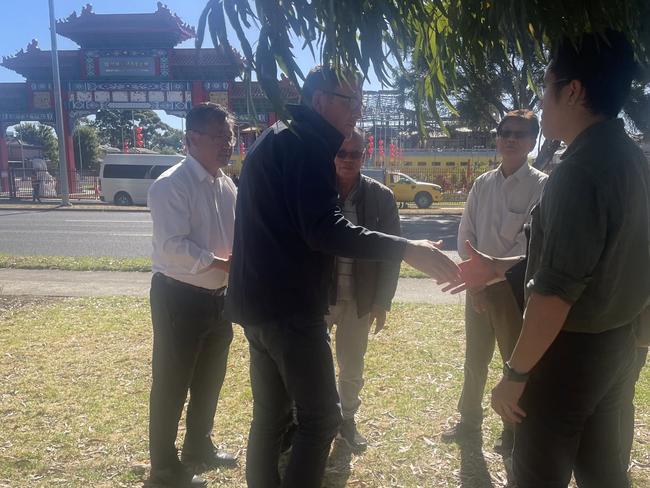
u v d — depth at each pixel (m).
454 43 1.82
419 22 1.74
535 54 1.75
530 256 1.87
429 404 3.88
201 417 3.09
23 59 32.34
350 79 1.67
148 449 3.29
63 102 32.78
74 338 5.33
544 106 1.83
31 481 2.94
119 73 31.86
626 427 2.28
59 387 4.16
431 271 1.96
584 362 1.78
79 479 2.96
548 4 1.57
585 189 1.62
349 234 1.96
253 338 2.33
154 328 2.83
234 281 2.28
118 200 27.50
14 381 4.27
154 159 27.39
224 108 2.83
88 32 31.33
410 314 6.16
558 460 1.87
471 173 35.09
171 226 2.66
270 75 1.45
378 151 37.62
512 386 1.79
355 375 3.34
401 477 3.00
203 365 3.03
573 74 1.71
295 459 2.20
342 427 3.33
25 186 34.59
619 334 1.82
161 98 32.06
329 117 2.18
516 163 3.18
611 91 1.71
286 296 2.14
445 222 19.22
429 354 4.85
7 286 7.73
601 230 1.63
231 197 2.99
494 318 3.12
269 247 2.14
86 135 70.38
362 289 3.23
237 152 28.42
